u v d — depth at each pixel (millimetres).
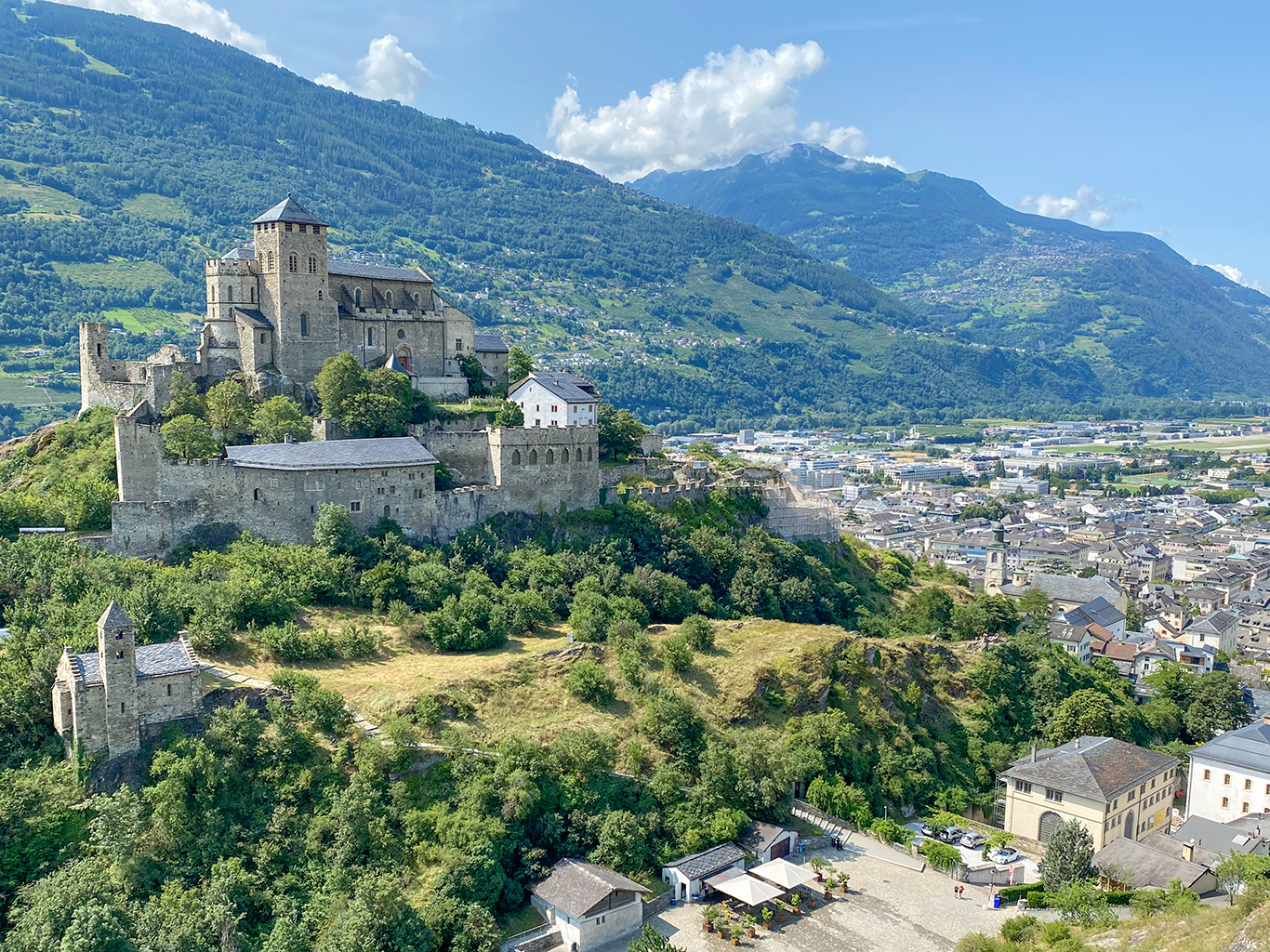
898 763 162875
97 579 144000
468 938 108125
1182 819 176125
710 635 174500
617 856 124562
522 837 123812
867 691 174750
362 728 130625
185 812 113875
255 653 143375
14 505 165375
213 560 159000
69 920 98875
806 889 129500
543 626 174500
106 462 175875
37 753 118312
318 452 177125
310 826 117312
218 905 103625
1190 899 123562
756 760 141750
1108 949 112062
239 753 121562
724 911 121625
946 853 137625
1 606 140375
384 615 163250
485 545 187000
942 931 122062
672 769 137750
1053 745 186875
